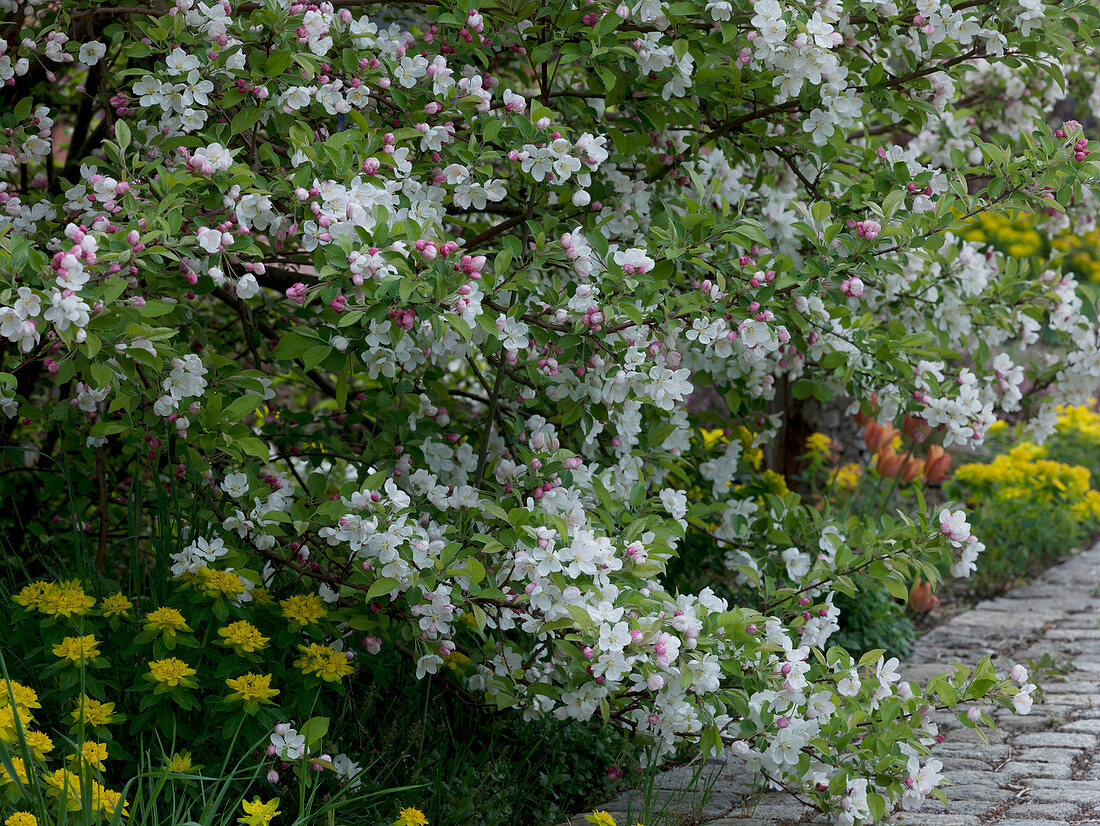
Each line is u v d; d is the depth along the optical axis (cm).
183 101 290
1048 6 315
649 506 323
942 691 279
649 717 288
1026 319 386
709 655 267
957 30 318
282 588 328
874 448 546
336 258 258
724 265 306
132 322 247
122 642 276
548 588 263
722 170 395
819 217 313
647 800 306
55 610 263
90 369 251
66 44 328
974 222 329
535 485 302
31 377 392
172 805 241
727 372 378
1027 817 312
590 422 320
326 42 297
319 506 306
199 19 291
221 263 275
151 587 293
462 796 309
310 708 275
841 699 288
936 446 547
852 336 362
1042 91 474
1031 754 369
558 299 299
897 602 545
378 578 272
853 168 368
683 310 290
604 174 363
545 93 346
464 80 320
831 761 277
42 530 381
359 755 310
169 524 314
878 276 354
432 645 293
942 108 349
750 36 304
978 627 539
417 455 339
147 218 259
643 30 323
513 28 331
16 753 221
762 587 376
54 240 305
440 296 257
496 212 402
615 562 263
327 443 369
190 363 280
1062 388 394
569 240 288
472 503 308
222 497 319
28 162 340
